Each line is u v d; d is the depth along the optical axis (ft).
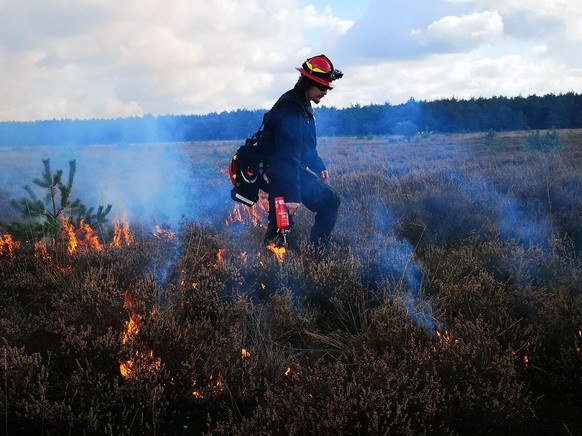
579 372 8.96
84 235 17.16
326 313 11.87
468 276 12.47
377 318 10.63
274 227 14.78
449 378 8.27
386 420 7.33
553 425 8.23
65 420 7.73
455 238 17.16
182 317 10.88
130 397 8.25
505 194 24.58
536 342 9.46
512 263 13.19
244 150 14.08
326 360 9.86
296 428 7.14
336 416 7.10
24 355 8.70
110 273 11.89
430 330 9.95
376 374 7.95
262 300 11.82
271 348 9.55
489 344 8.97
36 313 11.55
